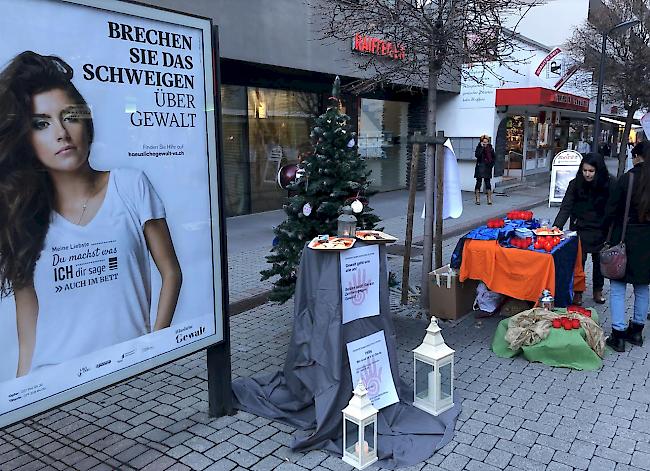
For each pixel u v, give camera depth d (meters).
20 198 2.51
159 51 3.04
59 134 2.62
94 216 2.82
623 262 4.67
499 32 5.51
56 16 2.55
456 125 17.33
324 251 3.44
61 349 2.73
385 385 3.73
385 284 3.79
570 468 3.16
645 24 15.46
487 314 5.80
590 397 4.04
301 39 10.78
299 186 5.12
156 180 3.12
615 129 36.09
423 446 3.38
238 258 8.25
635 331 5.04
